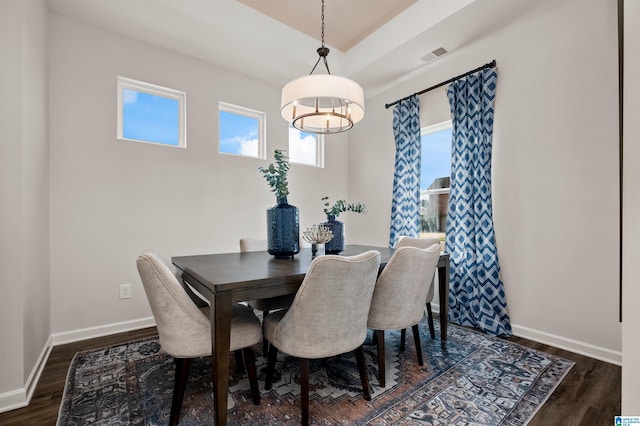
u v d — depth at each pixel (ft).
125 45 8.93
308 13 9.30
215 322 4.32
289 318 4.79
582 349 7.30
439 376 6.20
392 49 9.59
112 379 6.06
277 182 7.08
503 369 6.49
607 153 7.01
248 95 11.38
